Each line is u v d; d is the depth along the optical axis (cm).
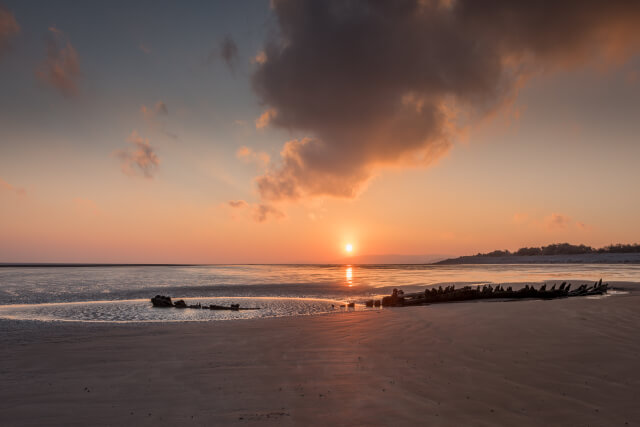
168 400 576
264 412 524
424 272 7494
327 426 478
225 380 663
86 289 3428
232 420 500
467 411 515
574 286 2973
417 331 1048
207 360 795
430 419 493
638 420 480
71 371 735
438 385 616
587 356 752
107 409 545
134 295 2844
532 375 652
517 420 486
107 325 1397
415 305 1972
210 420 502
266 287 3594
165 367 751
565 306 1396
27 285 3950
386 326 1144
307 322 1265
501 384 613
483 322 1141
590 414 499
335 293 2939
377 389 604
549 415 499
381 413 514
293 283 4225
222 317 1683
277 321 1310
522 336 937
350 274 7088
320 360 778
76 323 1484
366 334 1030
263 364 758
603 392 571
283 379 662
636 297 1753
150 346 942
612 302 1499
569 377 637
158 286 3794
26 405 564
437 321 1196
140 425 491
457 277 5084
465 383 621
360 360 771
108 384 654
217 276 6425
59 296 2758
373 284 3925
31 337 1112
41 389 633
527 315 1233
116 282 4522
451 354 797
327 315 1449
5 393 615
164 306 2116
